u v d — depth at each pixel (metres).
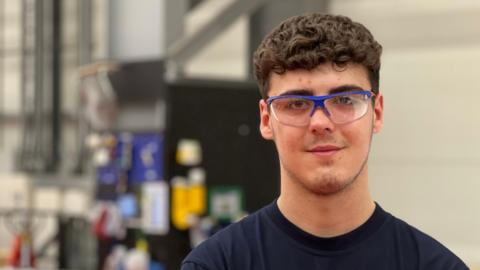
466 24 4.79
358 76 1.18
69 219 5.59
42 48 6.44
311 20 1.19
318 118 1.16
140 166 4.23
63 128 6.63
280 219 1.24
